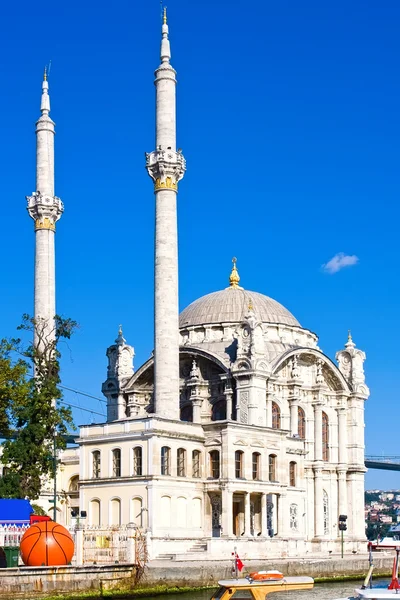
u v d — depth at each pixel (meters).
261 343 125.06
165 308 111.38
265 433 110.19
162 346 110.62
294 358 132.00
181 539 98.56
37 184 126.31
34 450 99.88
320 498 133.38
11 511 84.56
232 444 105.19
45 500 115.75
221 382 127.56
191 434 105.56
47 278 123.50
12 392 100.00
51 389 103.00
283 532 110.12
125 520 101.44
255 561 91.12
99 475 105.75
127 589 78.31
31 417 101.31
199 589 83.50
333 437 138.50
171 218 113.44
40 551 75.88
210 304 138.62
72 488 119.62
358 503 139.50
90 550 83.81
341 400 139.75
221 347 130.62
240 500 107.62
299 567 95.62
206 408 128.88
